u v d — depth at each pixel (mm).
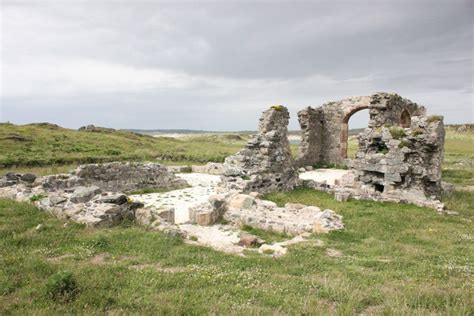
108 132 53656
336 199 16062
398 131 16641
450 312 5410
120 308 5570
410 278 7215
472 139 65562
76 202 12367
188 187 20000
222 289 6410
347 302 5840
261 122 21438
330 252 9188
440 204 14523
